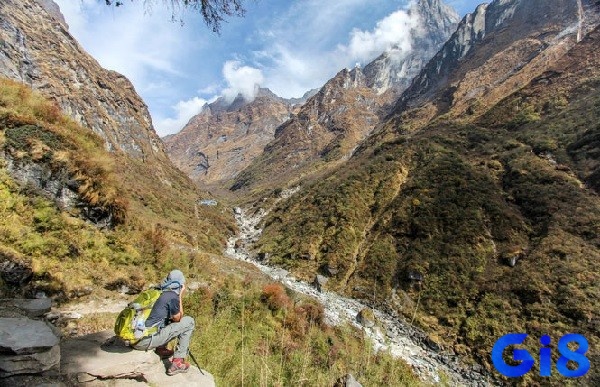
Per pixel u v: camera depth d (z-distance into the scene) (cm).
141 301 459
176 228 3584
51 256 1062
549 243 3506
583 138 4925
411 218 4638
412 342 2883
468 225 4166
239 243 6031
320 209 5791
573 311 2716
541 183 4488
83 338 491
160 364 472
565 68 7625
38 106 1505
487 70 12075
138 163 7169
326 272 4344
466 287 3422
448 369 2548
